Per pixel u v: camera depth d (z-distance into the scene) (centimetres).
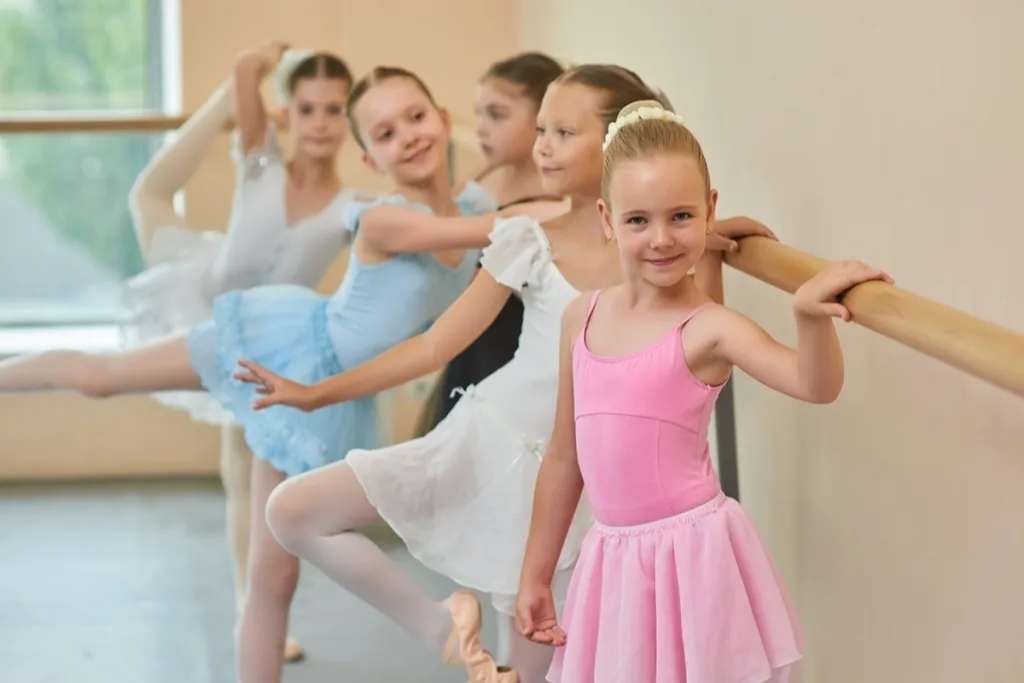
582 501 307
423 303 374
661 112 245
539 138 304
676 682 240
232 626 499
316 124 452
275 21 688
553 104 298
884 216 279
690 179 239
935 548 262
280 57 470
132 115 624
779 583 246
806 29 317
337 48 693
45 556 581
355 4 691
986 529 243
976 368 189
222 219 601
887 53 276
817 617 322
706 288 293
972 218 245
